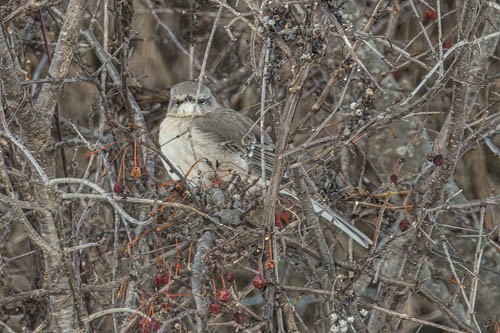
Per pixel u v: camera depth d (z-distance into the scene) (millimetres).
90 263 11906
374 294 14352
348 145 9602
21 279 13352
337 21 8711
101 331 12906
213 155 13086
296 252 11516
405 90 14477
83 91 14555
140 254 9977
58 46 9992
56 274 9719
